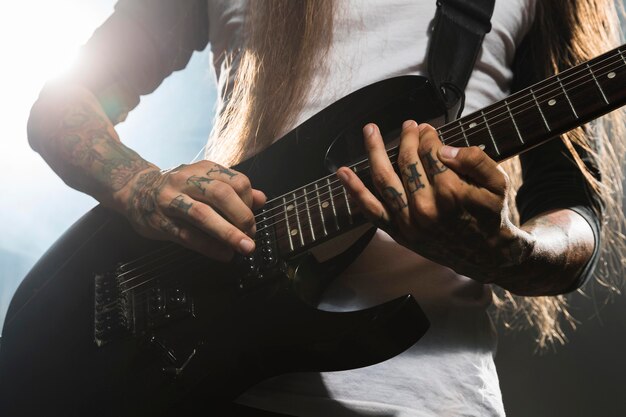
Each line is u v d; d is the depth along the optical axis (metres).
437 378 1.11
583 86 1.02
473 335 1.15
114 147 1.31
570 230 1.19
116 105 1.53
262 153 1.23
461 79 1.24
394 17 1.31
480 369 1.13
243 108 1.33
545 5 1.38
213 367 1.12
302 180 1.19
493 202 0.96
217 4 1.49
